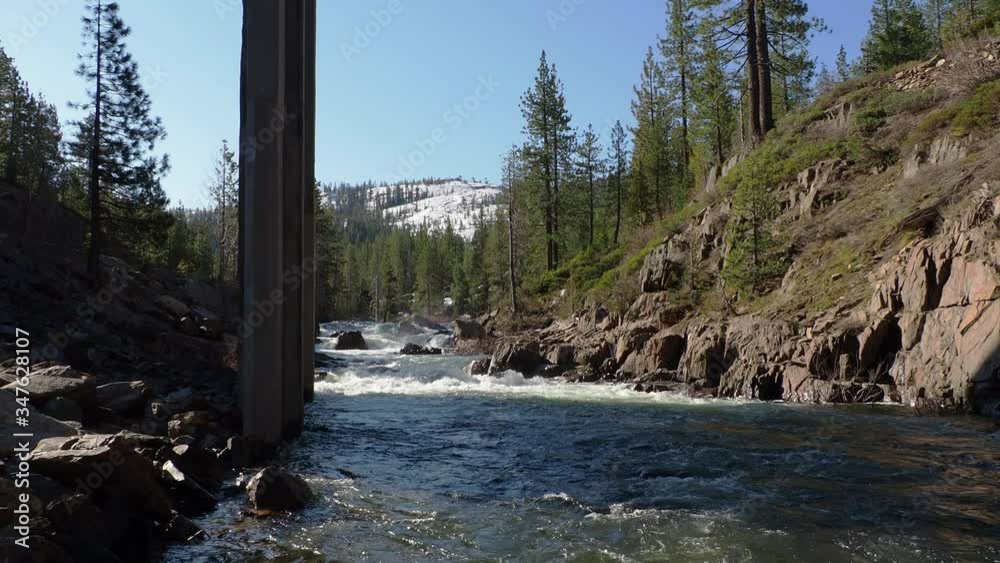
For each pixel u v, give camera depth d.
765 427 12.25
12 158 46.75
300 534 6.38
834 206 21.70
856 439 10.78
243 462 9.05
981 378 12.29
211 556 5.70
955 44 24.80
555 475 9.06
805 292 18.62
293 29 12.16
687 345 19.86
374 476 8.99
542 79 50.50
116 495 5.80
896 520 6.72
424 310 93.19
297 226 11.85
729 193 27.39
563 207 52.25
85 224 36.84
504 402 16.73
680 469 9.18
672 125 52.44
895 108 23.27
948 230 14.84
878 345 15.26
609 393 18.50
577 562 5.75
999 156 15.35
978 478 8.22
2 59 48.16
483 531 6.61
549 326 36.69
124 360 15.18
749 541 6.22
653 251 27.06
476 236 97.31
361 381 21.86
